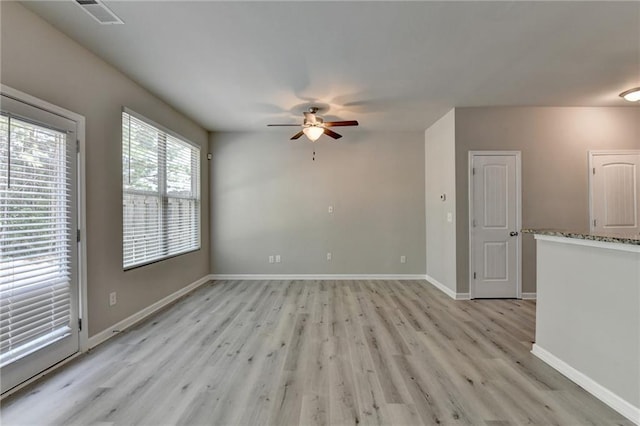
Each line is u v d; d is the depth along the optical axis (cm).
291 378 223
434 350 268
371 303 405
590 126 424
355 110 430
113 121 303
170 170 418
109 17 224
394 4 211
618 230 421
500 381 220
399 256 546
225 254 547
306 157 546
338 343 282
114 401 196
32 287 218
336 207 545
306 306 392
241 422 177
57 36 240
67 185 248
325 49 269
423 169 543
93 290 276
